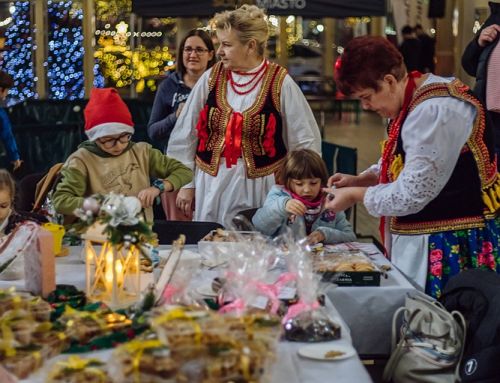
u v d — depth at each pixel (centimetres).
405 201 331
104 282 287
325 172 390
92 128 384
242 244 284
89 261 290
